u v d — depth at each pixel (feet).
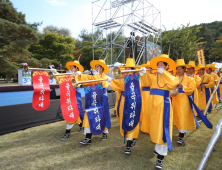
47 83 11.83
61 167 8.51
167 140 8.06
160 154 8.33
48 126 14.92
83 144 11.19
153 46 39.75
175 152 10.15
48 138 12.23
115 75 8.66
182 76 12.57
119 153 9.98
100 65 12.26
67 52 90.17
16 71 55.06
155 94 8.91
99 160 9.16
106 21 40.93
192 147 10.78
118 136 12.86
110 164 8.75
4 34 49.29
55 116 17.17
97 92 11.54
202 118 10.65
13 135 12.69
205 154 5.28
